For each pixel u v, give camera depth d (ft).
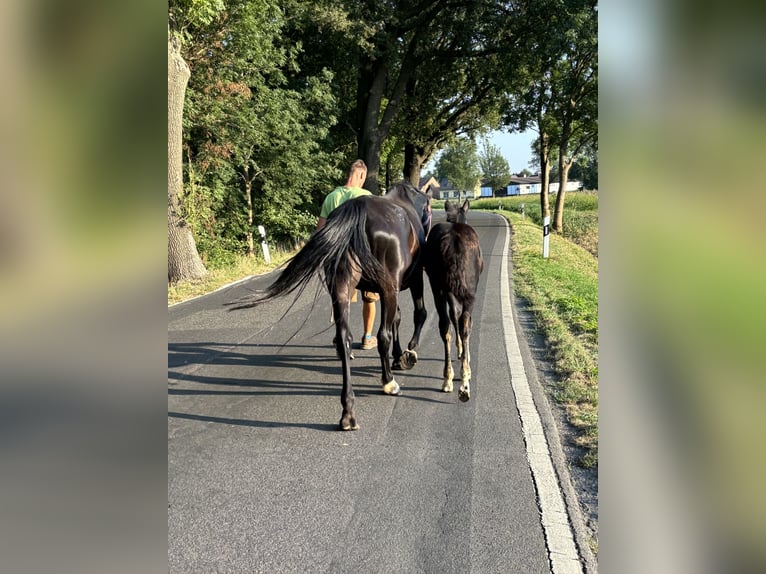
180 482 11.93
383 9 64.39
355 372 19.75
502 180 250.37
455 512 10.69
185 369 20.01
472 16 69.97
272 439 14.11
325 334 25.48
